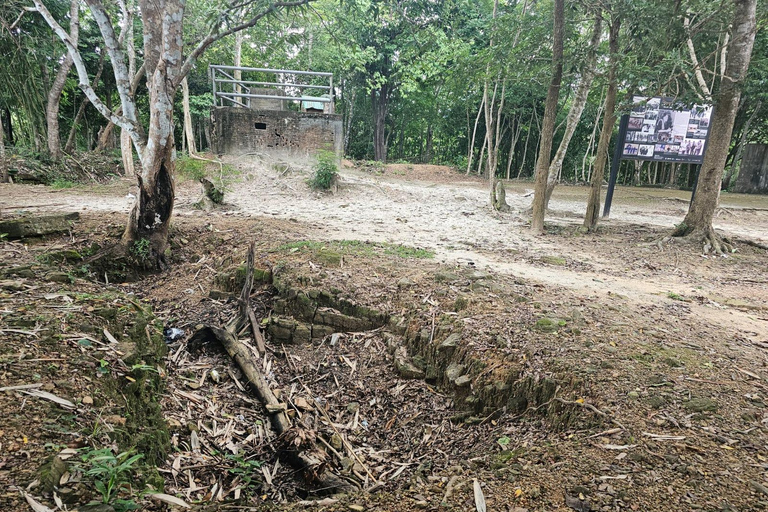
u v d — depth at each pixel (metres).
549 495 2.45
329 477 3.51
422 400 4.54
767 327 5.12
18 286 4.59
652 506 2.32
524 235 9.98
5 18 13.45
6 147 16.05
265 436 4.12
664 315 5.34
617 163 12.26
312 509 2.59
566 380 3.80
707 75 16.77
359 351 5.32
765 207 16.38
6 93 14.66
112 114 6.82
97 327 3.96
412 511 2.46
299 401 4.55
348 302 5.70
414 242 8.59
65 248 6.64
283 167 15.20
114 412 3.04
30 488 2.07
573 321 4.88
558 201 16.78
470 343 4.59
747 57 8.39
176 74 6.55
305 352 5.49
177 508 2.49
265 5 6.99
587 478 2.58
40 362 3.15
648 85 9.77
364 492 3.11
